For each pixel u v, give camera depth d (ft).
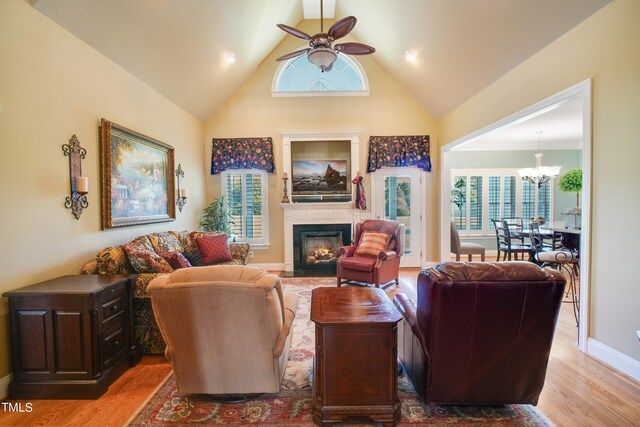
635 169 7.23
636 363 7.29
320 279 17.13
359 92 19.01
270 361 6.27
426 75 16.01
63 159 8.60
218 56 14.66
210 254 14.02
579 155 23.99
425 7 12.16
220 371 6.32
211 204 18.29
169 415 6.29
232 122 19.04
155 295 5.74
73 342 6.95
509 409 6.38
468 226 24.57
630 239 7.36
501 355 5.75
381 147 18.89
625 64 7.38
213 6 11.94
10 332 7.04
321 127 19.12
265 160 18.76
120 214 10.82
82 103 9.29
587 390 6.96
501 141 23.57
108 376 7.38
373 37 16.84
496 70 12.26
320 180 19.88
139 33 10.53
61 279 8.05
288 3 15.83
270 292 5.73
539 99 10.27
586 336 8.55
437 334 5.63
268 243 19.39
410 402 6.66
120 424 6.14
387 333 5.85
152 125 13.17
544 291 5.33
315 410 6.03
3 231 6.97
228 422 6.08
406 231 19.58
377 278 14.23
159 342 8.90
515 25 10.07
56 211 8.37
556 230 15.37
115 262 9.16
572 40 8.87
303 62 19.26
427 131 19.20
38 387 6.94
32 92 7.67
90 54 9.59
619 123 7.55
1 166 6.93
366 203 19.29
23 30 7.43
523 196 24.30
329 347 5.87
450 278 5.33
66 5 8.20
